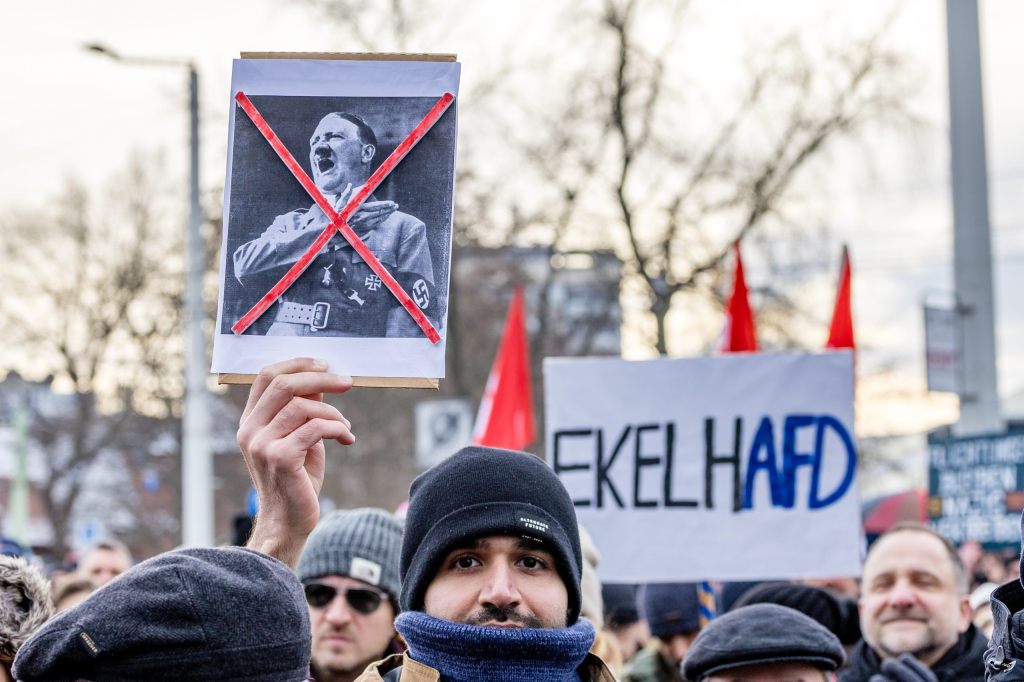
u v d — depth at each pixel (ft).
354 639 15.93
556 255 71.77
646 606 22.18
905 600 17.03
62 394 131.95
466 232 69.05
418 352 10.59
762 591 19.63
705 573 19.85
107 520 138.82
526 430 25.62
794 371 20.04
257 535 9.30
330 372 10.42
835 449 19.89
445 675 10.27
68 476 138.82
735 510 19.92
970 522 34.22
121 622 7.94
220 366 10.61
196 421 58.54
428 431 55.16
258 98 10.95
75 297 110.01
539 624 10.37
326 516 16.83
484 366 90.27
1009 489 33.47
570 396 20.53
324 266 10.71
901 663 16.37
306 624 8.54
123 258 107.24
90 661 7.92
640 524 20.11
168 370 105.40
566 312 81.46
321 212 10.78
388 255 10.71
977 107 42.14
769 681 14.48
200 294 58.75
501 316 88.02
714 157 66.85
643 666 21.91
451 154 10.87
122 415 117.29
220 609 8.07
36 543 141.90
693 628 21.76
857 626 20.21
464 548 10.44
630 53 65.67
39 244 109.29
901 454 77.92
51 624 8.10
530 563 10.51
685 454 20.13
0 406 131.03
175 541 119.65
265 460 9.29
